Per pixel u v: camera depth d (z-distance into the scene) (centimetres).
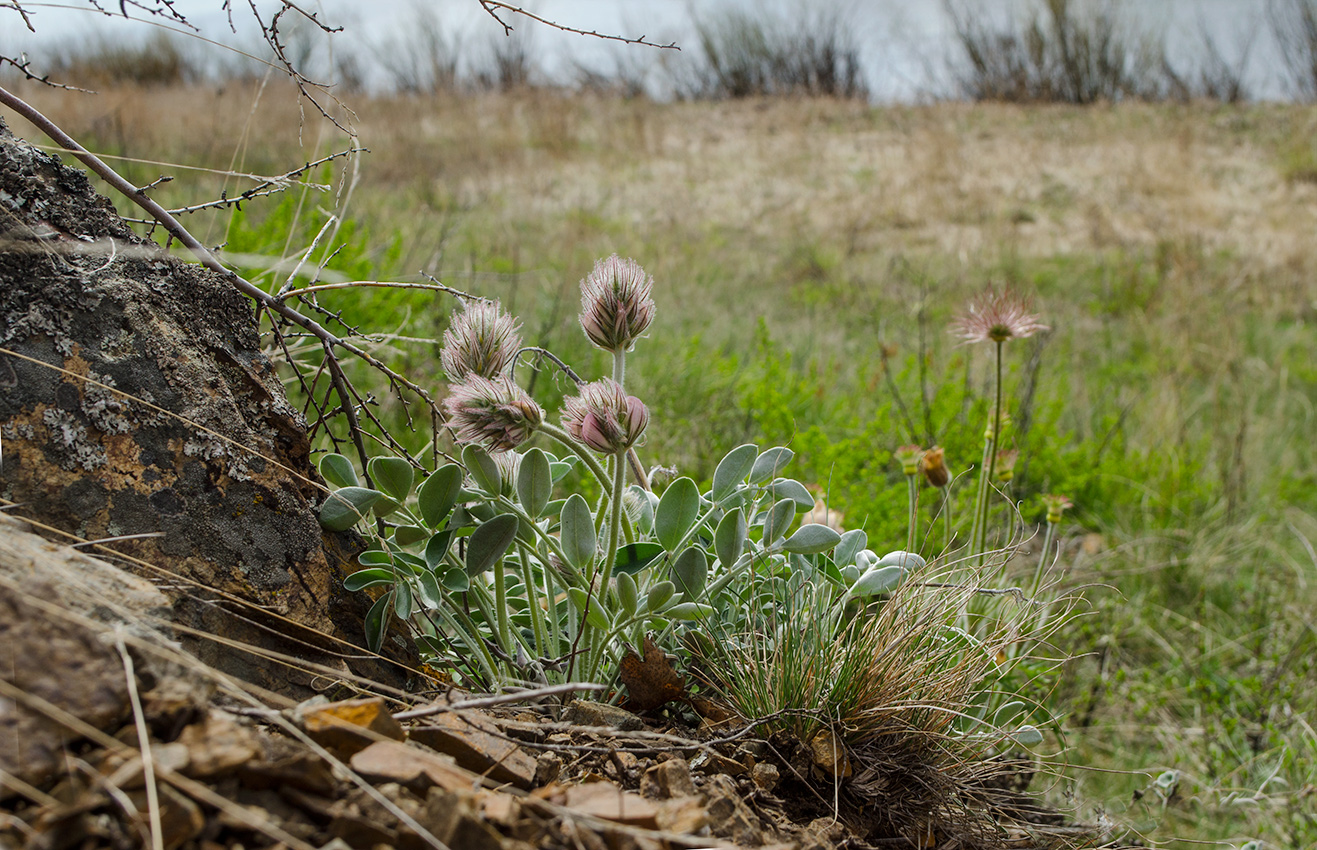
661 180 1522
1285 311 919
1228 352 708
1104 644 355
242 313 176
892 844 171
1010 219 1289
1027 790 242
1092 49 2588
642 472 214
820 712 178
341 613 173
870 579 206
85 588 115
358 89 2294
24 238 148
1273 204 1371
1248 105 2366
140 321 155
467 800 108
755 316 823
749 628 200
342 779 112
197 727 106
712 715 183
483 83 2548
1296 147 1627
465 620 189
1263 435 576
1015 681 243
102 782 93
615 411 162
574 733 156
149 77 2030
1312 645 370
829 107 2414
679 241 1096
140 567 142
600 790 125
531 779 135
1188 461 512
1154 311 834
